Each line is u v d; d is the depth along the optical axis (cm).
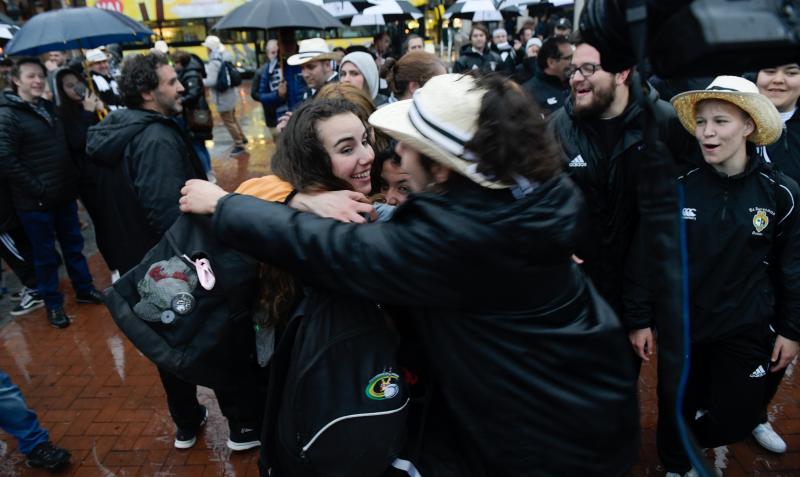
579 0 521
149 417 314
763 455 266
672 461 239
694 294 210
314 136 141
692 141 206
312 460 124
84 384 348
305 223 115
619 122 216
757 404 219
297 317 128
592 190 221
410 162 118
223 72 924
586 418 116
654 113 85
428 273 106
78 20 418
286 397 127
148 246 261
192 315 149
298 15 590
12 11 1057
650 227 90
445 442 131
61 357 380
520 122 105
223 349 153
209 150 996
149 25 1440
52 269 413
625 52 90
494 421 117
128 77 251
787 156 269
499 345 112
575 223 109
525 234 104
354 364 121
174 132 258
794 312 210
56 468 272
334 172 144
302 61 464
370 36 1608
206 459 279
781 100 262
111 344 395
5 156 370
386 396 121
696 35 68
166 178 245
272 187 140
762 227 201
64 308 452
